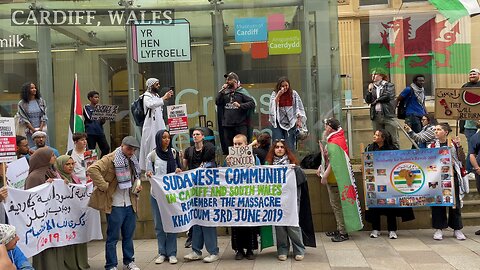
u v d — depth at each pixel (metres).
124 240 7.17
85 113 10.56
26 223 6.14
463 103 9.04
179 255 8.02
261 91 11.16
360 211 8.58
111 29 11.38
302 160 10.41
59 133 11.52
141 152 9.45
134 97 11.29
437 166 8.48
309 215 7.55
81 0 11.20
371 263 7.14
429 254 7.53
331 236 8.94
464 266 6.87
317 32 11.04
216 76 11.20
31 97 10.15
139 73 11.30
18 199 6.04
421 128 11.31
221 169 7.57
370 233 9.12
